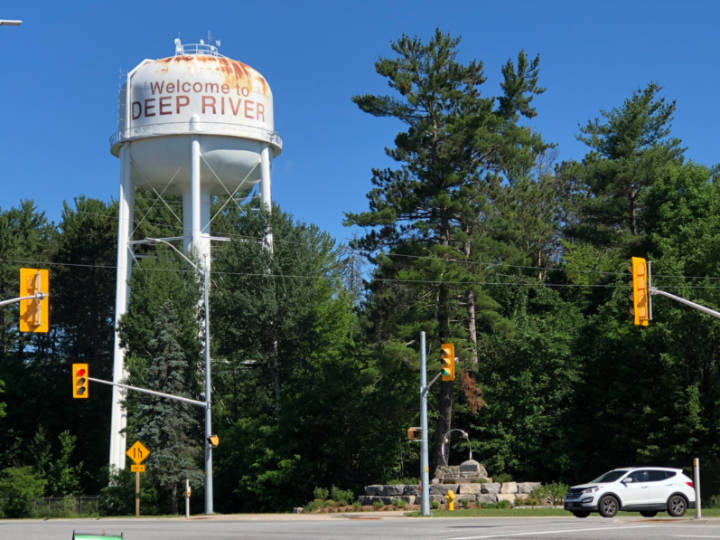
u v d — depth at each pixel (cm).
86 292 8806
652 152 7006
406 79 5309
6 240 8619
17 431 7781
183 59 5878
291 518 3978
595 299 6881
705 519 2869
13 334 8431
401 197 5388
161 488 5912
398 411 5503
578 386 5572
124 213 5966
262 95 6009
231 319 5972
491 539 2186
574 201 8025
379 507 4669
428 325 5119
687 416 4706
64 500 6353
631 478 3219
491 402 5634
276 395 5919
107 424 8050
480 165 5522
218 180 5962
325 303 6456
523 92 6350
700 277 4875
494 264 5434
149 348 5828
